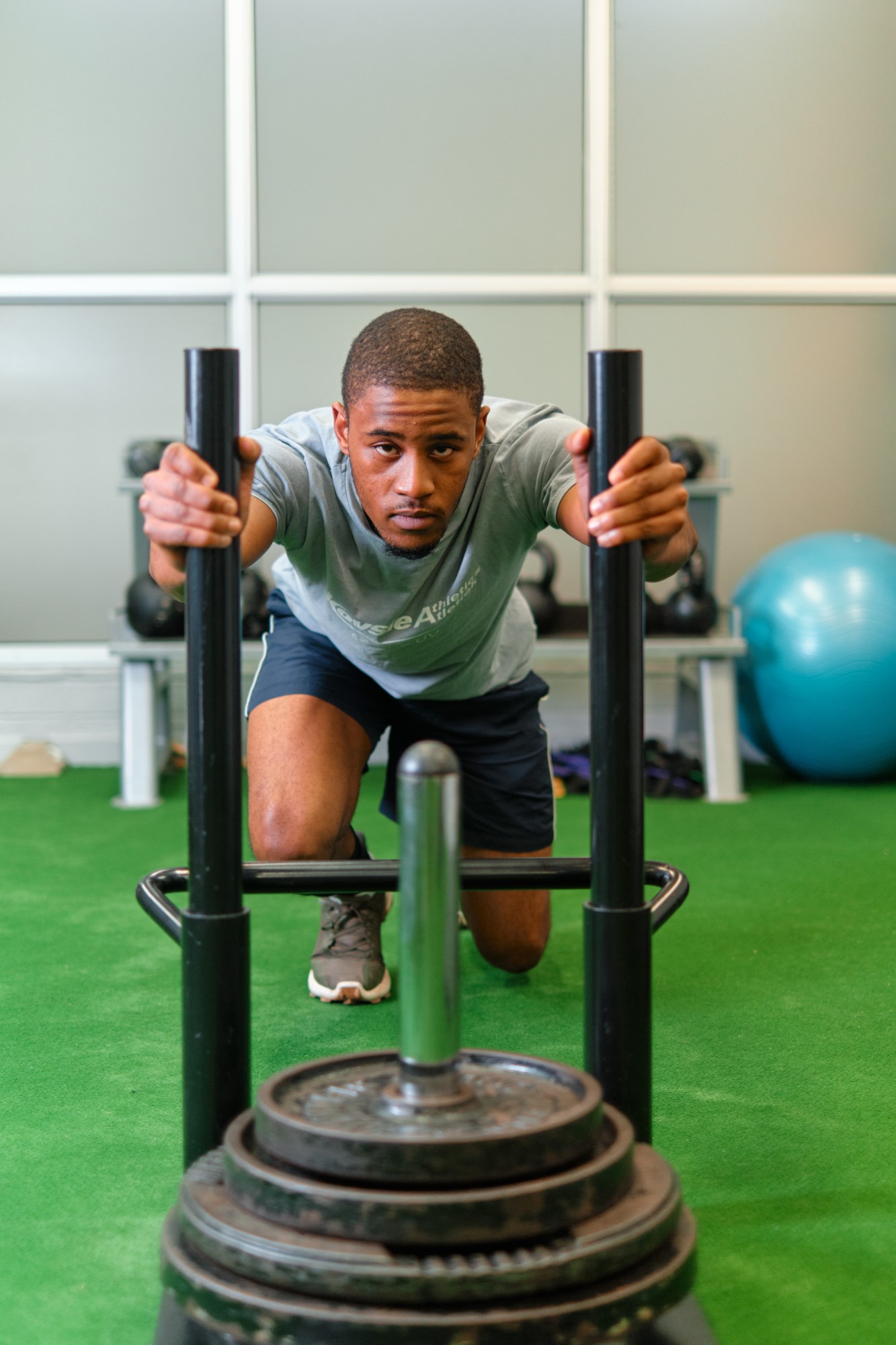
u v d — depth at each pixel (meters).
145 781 3.91
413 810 0.92
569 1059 1.80
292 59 4.85
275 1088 0.99
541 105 4.91
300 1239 0.88
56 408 4.87
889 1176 1.44
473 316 4.95
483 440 1.63
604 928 1.11
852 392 5.01
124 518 4.92
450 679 1.89
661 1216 0.94
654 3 4.88
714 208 4.98
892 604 3.96
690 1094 1.68
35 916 2.63
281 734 1.89
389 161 4.91
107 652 4.80
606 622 1.09
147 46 4.80
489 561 1.68
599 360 1.07
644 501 1.07
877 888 2.84
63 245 4.86
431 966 0.94
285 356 4.93
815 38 4.92
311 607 1.84
